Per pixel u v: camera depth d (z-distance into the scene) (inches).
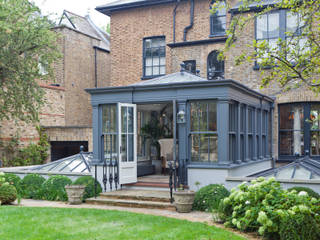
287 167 413.1
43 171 480.1
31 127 705.0
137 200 383.6
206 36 687.7
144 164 521.3
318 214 247.8
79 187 391.5
